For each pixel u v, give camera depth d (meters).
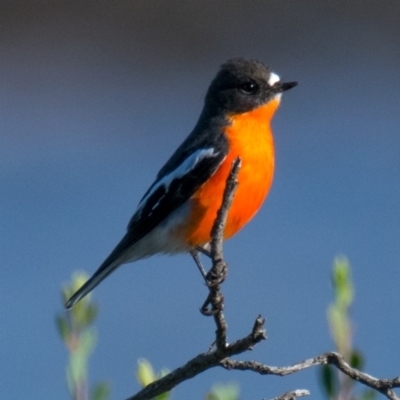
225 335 8.32
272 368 8.31
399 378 8.02
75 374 8.23
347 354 8.30
